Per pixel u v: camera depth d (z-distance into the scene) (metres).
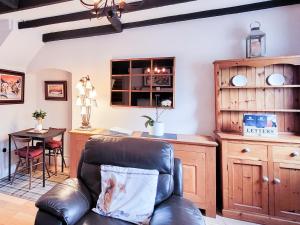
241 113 2.61
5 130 3.47
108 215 1.48
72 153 2.91
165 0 2.26
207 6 2.59
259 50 2.40
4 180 3.25
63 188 1.55
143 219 1.44
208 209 2.33
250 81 2.55
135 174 1.59
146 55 3.04
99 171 1.73
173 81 2.90
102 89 3.29
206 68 2.79
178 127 2.92
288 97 2.46
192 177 2.37
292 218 2.12
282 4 2.47
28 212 2.35
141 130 3.09
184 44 2.87
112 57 3.22
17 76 3.63
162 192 1.59
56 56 3.56
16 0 2.31
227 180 2.32
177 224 1.17
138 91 3.06
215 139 2.53
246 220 2.25
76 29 3.28
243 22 2.63
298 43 2.47
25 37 3.22
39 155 3.19
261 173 2.21
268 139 2.16
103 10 1.44
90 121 3.35
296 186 2.12
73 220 1.33
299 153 2.09
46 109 4.03
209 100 2.79
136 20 2.98
